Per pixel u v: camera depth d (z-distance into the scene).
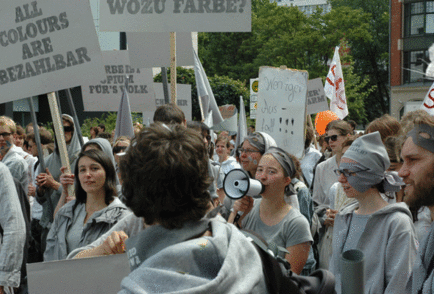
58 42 3.93
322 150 7.56
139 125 6.08
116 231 2.33
